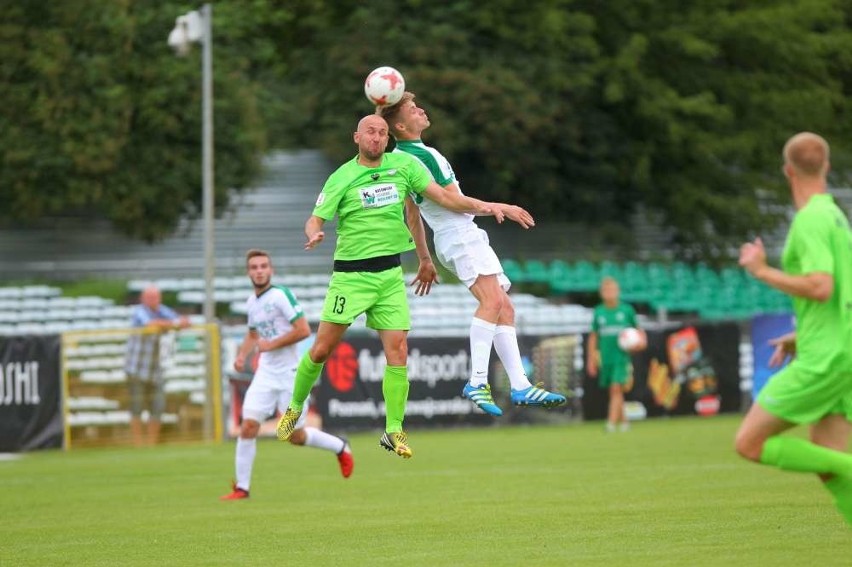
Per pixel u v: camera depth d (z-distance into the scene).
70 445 52.59
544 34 89.62
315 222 24.17
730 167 102.25
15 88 79.69
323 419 56.16
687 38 95.38
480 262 25.36
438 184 25.31
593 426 58.28
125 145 81.75
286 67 101.81
